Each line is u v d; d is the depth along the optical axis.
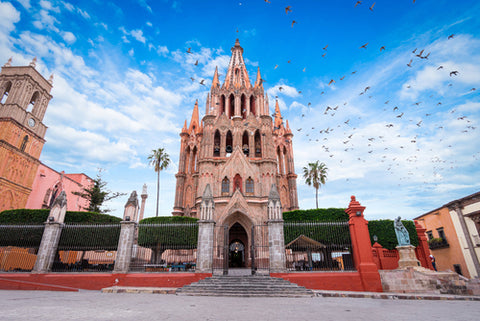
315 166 53.03
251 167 42.12
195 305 10.38
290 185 47.88
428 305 11.09
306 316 8.20
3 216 26.05
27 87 43.88
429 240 35.16
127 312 8.36
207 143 43.66
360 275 16.48
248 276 16.92
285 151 51.38
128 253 18.48
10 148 39.00
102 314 7.88
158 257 24.12
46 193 46.06
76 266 22.48
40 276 18.14
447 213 32.00
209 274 17.12
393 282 16.17
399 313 8.88
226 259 17.95
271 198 18.78
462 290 14.98
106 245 21.89
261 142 45.44
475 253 28.05
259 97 51.28
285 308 9.94
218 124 46.94
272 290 14.93
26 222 25.34
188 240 23.81
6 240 21.75
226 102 51.78
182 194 46.94
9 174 38.75
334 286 16.36
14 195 39.25
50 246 19.36
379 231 24.02
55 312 8.09
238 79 55.72
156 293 14.96
